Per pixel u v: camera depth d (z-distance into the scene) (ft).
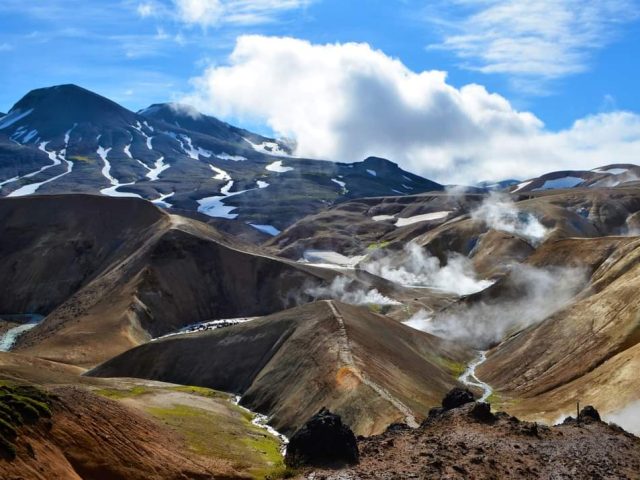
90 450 121.29
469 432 127.85
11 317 546.26
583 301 315.37
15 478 100.22
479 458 112.37
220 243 578.25
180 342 330.13
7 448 104.27
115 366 329.31
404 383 240.94
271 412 241.96
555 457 115.85
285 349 279.69
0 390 122.31
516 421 135.33
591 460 115.14
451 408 151.74
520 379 288.71
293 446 120.67
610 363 238.07
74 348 406.62
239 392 289.74
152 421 157.17
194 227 597.52
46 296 565.53
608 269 364.58
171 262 533.14
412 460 113.91
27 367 264.31
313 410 217.15
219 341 322.34
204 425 192.44
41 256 594.24
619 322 274.98
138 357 329.52
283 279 542.16
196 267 540.52
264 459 166.61
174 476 131.75
